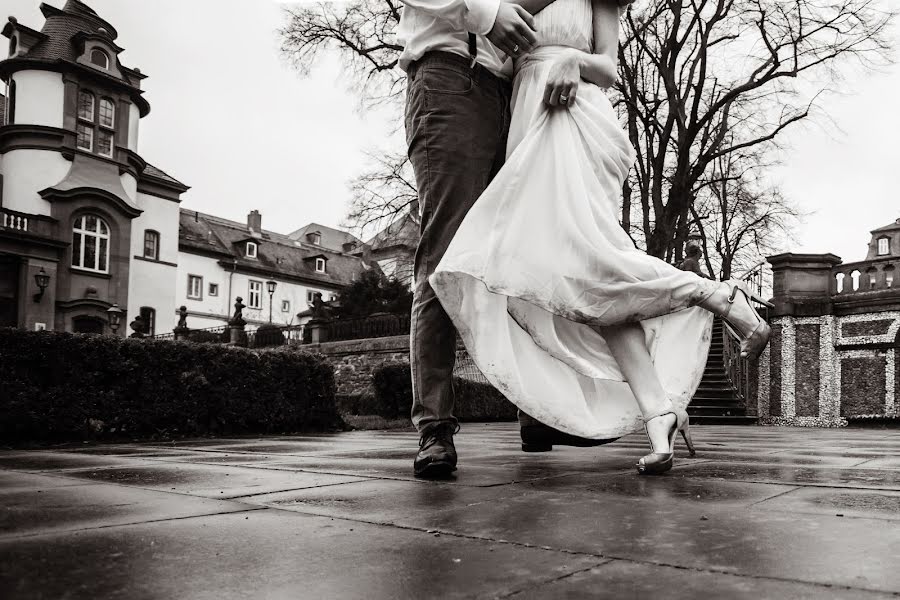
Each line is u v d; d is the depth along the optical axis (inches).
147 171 1320.1
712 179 844.0
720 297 91.4
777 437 255.8
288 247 2086.6
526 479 87.7
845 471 98.3
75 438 201.0
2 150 1123.9
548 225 89.4
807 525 55.7
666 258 767.7
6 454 145.8
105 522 58.1
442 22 96.3
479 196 97.3
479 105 97.9
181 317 1289.4
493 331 89.9
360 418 444.1
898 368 623.5
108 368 211.3
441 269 86.7
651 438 92.7
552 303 87.2
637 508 64.4
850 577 39.8
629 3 104.3
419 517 60.1
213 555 46.1
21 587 38.1
